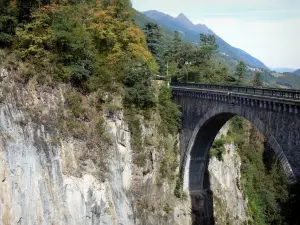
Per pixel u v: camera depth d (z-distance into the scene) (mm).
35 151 44375
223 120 56281
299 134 36656
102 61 57719
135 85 58688
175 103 66750
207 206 66312
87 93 53438
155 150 60250
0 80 44781
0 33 48375
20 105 45219
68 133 48156
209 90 55219
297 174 37156
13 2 51156
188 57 95688
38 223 43094
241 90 50688
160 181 60406
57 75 50094
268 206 80188
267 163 90750
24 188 42688
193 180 66312
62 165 46250
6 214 40594
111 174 50625
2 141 42125
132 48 62281
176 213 61688
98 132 51281
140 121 57688
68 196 45688
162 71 84188
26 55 48656
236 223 72750
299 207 48156
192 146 62406
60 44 51531
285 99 38250
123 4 64688
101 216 47812
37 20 50062
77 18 56438
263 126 42562
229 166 76000
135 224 53031
